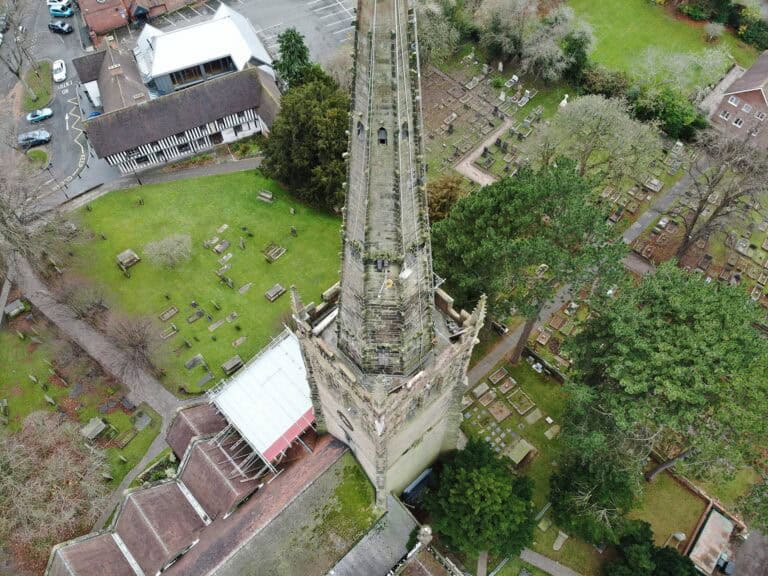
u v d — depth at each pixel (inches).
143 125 3703.3
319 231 3531.0
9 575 2469.2
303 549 1918.1
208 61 4082.2
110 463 2746.1
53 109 4239.7
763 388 1948.8
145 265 3405.5
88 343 3120.1
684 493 2610.7
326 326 1632.6
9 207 3011.8
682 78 4089.6
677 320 2174.0
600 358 2231.8
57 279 3346.5
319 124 3245.6
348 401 1601.9
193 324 3181.6
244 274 3366.1
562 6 4407.0
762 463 2078.0
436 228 2687.0
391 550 2038.6
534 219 2496.3
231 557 1840.6
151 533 2188.7
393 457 1779.0
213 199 3700.8
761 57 4060.0
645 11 4778.5
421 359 1536.7
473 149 3961.6
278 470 2257.6
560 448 2714.1
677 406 2039.9
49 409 2913.4
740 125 3858.3
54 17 4840.1
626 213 3634.4
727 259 3398.1
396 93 987.3
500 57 4416.8
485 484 2106.3
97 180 3833.7
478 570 2384.4
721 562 2459.4
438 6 4220.0
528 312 2410.2
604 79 4156.0
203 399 2898.6
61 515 2455.7
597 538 2285.9
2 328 3191.4
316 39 4626.0
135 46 4490.7
